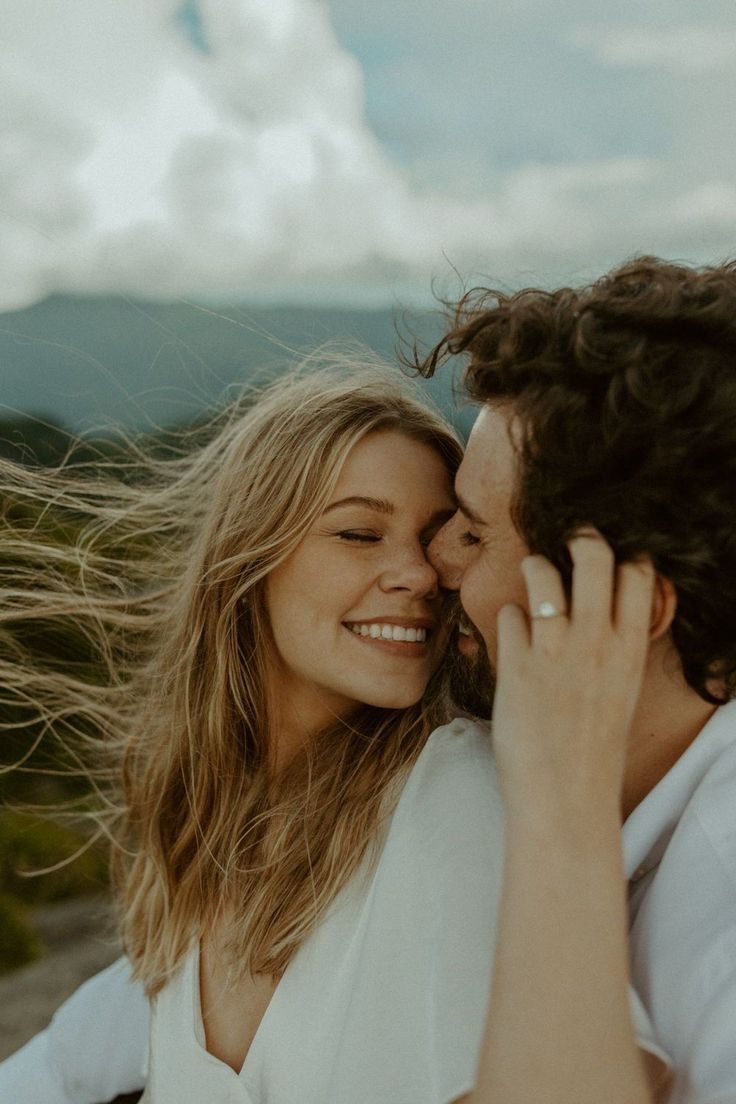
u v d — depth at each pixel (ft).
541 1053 3.78
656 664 4.74
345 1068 4.89
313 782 5.89
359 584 5.68
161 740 7.01
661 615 4.50
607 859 4.04
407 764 5.66
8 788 9.88
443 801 5.07
